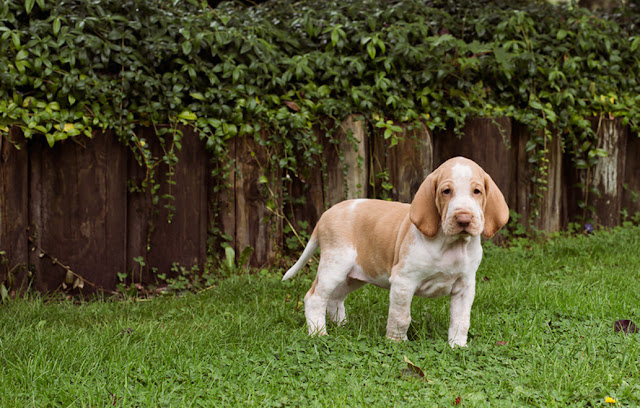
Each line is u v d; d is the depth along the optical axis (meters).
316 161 5.80
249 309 4.49
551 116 6.36
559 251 6.04
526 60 6.41
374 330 3.87
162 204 5.32
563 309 4.15
